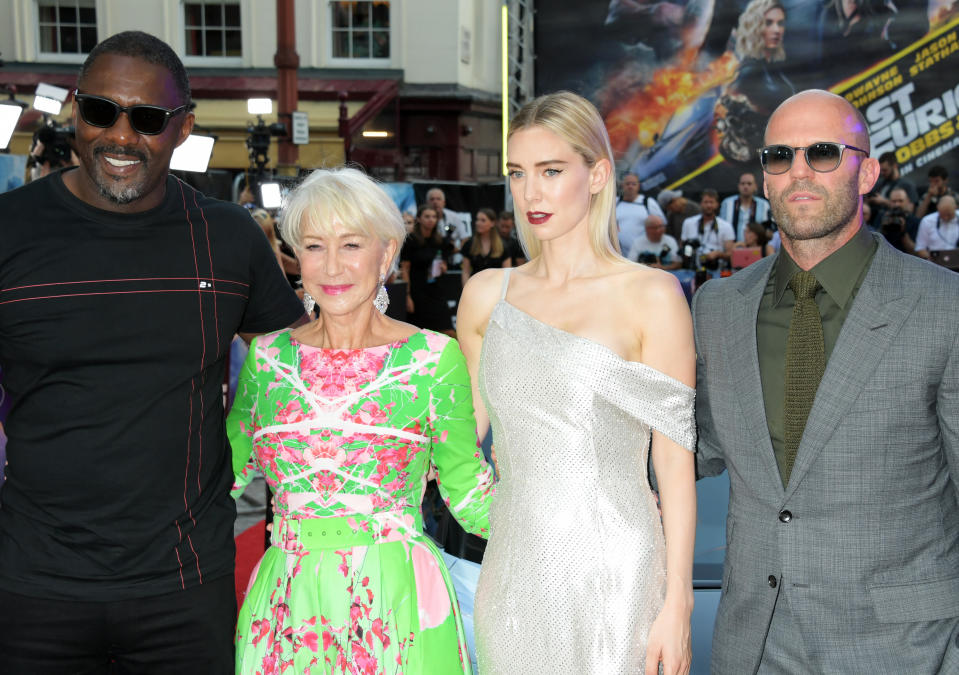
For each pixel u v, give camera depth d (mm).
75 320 2074
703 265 8180
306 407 2094
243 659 2105
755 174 8000
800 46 7840
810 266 2004
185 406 2137
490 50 16656
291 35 13539
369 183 2082
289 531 2109
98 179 2088
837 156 1922
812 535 1963
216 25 15461
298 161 13680
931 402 1919
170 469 2113
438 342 2145
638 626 2018
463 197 10266
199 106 14695
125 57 2088
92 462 2062
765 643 2035
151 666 2154
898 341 1912
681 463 2080
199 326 2172
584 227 2156
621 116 8039
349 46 15766
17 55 15562
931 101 7824
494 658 2131
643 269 2115
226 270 2240
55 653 2084
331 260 2045
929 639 1920
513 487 2119
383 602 2049
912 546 1935
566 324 2102
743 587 2055
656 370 2047
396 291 5766
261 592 2125
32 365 2084
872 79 7824
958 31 7684
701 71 7898
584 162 2090
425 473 2217
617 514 2039
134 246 2145
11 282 2072
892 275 1958
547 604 2047
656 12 7859
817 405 1947
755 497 2035
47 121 8633
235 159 14555
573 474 2043
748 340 2053
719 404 2100
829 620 1959
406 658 2043
